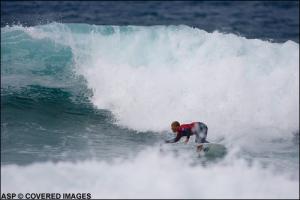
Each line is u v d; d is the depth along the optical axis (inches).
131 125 1978.3
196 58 2187.5
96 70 2246.6
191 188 1398.9
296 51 2218.3
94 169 1507.1
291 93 2123.5
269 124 2027.6
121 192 1364.4
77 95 2177.7
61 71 2311.8
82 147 1742.1
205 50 2198.6
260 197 1364.4
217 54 2188.7
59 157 1625.2
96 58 2279.8
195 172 1503.4
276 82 2138.3
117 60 2251.5
